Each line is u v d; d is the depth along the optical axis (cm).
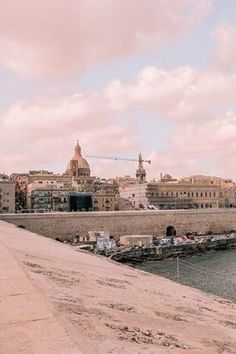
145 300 2223
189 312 2191
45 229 16738
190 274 9975
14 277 1720
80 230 17288
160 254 14100
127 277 3381
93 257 5175
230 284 8338
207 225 19988
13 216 16250
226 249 16100
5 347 949
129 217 18288
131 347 1136
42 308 1237
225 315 2483
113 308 1698
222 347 1483
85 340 1058
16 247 3341
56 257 3509
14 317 1158
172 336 1438
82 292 1888
